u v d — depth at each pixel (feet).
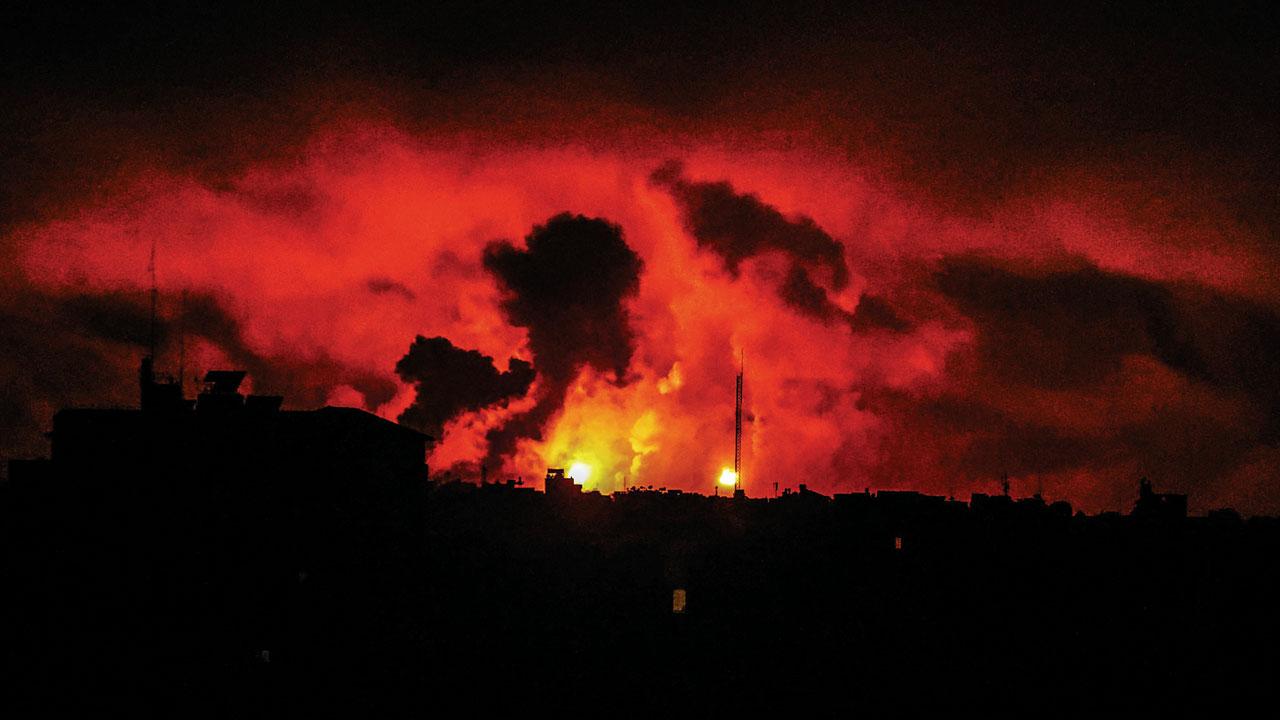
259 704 81.92
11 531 88.33
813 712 82.02
